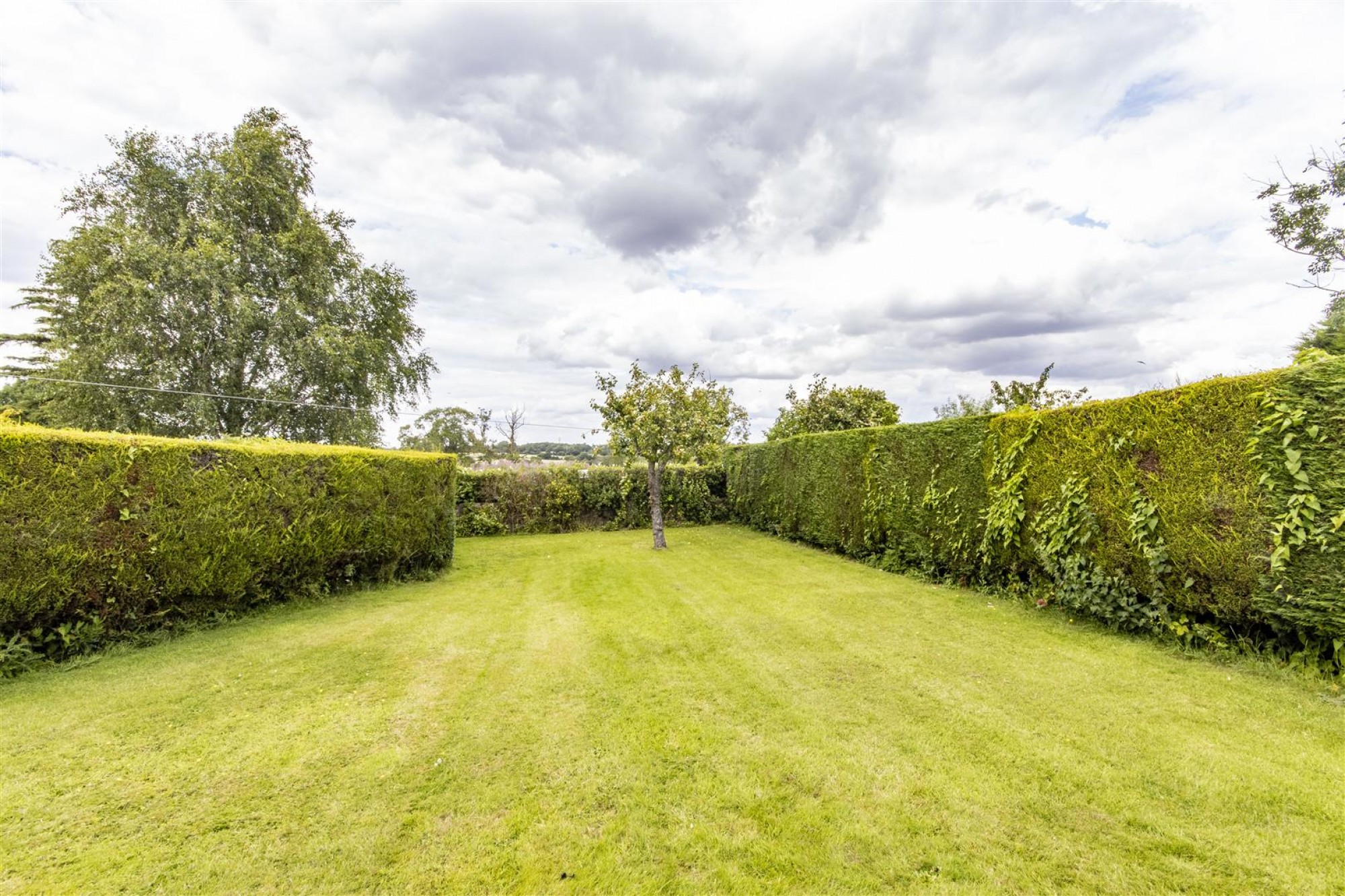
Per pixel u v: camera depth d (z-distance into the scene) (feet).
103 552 15.58
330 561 22.65
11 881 6.77
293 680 13.71
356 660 15.14
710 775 9.10
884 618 18.52
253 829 7.88
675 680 13.37
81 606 15.33
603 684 13.23
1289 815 7.59
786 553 34.42
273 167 59.26
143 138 55.67
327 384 61.11
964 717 10.98
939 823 7.70
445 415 108.99
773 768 9.25
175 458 17.38
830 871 6.81
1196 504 13.94
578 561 32.53
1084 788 8.40
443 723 11.25
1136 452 15.69
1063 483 18.19
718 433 38.68
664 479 53.36
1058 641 15.65
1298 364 12.26
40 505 14.44
